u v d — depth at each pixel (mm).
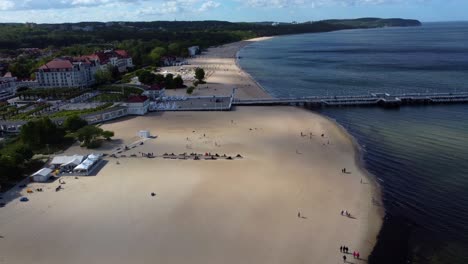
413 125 178250
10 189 113875
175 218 95688
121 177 120250
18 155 124500
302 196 106500
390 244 86312
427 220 96438
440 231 91812
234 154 138625
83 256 82375
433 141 153875
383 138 159500
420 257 82500
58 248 85250
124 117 198375
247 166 127188
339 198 105875
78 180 118812
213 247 84438
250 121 185875
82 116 186875
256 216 96125
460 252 84375
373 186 113688
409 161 133500
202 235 88688
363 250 83875
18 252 84188
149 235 89062
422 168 127375
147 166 128625
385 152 142625
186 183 114562
